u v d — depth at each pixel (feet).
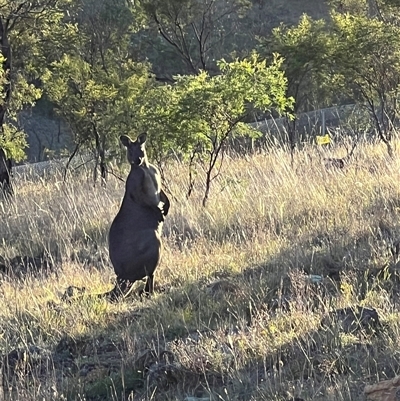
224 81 39.47
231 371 18.89
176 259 30.55
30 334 23.54
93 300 26.30
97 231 39.34
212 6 82.84
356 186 37.29
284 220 34.78
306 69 55.21
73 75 55.83
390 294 22.99
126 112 50.52
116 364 20.77
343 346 19.11
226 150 52.16
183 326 22.76
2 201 50.24
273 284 25.31
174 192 42.75
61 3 67.00
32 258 35.63
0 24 57.31
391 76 49.57
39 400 18.62
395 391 15.96
